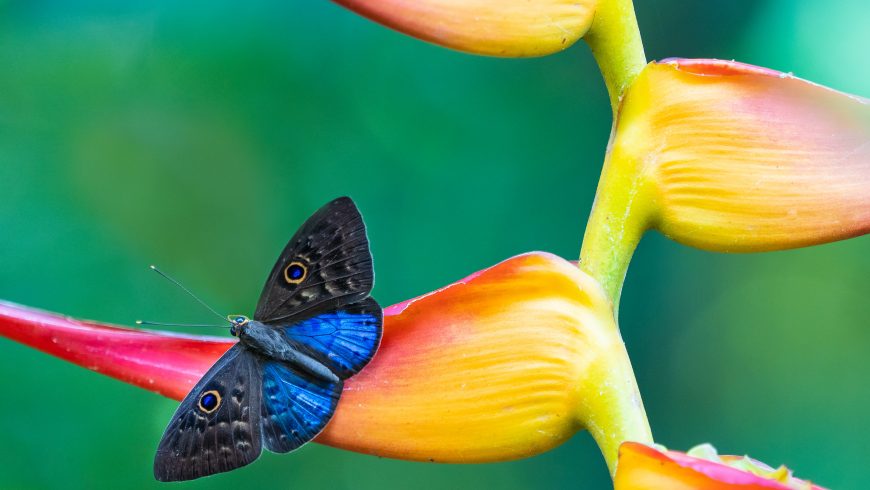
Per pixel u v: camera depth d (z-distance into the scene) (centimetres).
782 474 35
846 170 37
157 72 65
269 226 64
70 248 62
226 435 40
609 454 36
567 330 36
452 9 36
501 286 37
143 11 66
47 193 63
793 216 37
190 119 65
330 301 41
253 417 40
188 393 37
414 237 70
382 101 69
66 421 58
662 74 37
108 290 62
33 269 62
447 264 69
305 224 41
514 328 37
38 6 65
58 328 37
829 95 37
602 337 36
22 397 58
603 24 37
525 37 36
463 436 37
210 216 65
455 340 37
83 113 64
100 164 64
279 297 41
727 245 37
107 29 66
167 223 64
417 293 69
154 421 59
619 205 37
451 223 70
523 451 37
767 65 68
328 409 37
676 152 37
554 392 36
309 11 68
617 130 37
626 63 37
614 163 37
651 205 37
